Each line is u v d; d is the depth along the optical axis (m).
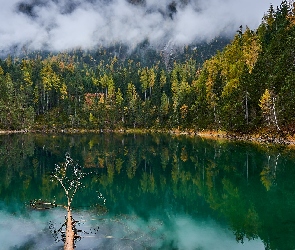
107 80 167.12
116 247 17.50
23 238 18.61
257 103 77.19
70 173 40.19
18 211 23.91
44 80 150.25
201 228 21.12
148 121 134.00
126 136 103.31
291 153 50.19
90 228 20.45
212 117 95.50
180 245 18.14
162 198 29.25
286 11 99.12
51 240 18.33
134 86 161.88
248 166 42.94
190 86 139.25
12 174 39.12
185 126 109.69
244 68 87.81
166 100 139.88
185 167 44.47
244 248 17.88
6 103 127.75
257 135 68.62
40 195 29.09
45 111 141.38
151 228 20.89
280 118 64.94
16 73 156.62
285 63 74.50
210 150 59.62
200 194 30.69
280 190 31.20
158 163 47.97
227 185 33.84
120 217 23.00
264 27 101.50
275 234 20.20
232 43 111.69
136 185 34.47
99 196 29.33
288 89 67.69
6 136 100.06
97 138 94.81
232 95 87.19
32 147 68.56
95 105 144.00
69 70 191.88
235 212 24.94
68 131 126.75
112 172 41.44
